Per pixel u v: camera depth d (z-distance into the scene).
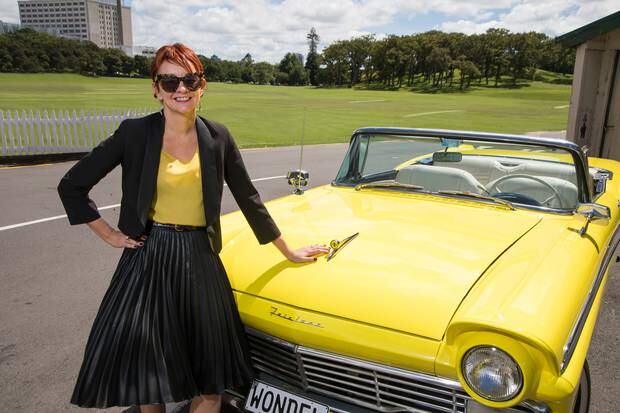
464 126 23.39
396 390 1.91
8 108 27.23
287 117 26.09
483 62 119.12
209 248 2.03
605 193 3.63
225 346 2.04
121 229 1.97
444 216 2.81
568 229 2.71
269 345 2.18
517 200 3.07
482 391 1.66
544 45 128.00
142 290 1.93
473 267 2.15
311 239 2.51
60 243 5.45
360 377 1.97
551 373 1.65
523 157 3.20
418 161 3.53
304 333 2.01
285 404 2.11
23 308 3.92
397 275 2.11
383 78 128.62
